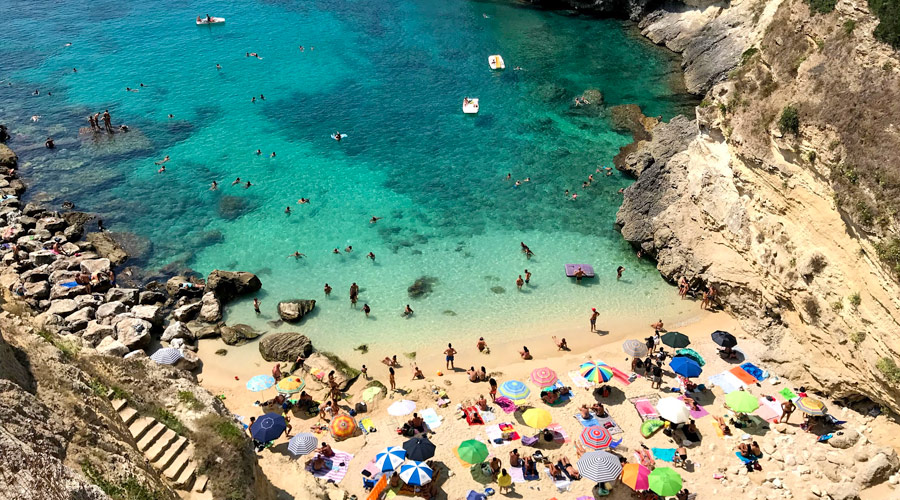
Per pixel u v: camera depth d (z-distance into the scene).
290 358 35.94
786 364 33.12
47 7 92.19
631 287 41.41
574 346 36.78
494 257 44.06
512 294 40.88
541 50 77.94
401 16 89.44
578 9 90.12
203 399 25.78
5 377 17.83
